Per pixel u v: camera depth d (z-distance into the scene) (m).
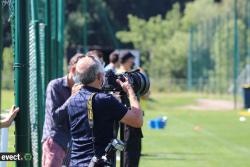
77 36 166.50
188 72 152.00
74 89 16.33
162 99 127.00
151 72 171.12
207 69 135.88
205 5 181.00
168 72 169.50
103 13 149.88
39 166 23.36
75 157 15.59
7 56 24.61
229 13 126.50
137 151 24.50
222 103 113.56
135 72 17.77
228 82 123.38
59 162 20.94
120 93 17.09
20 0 16.12
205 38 137.25
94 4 171.12
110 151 15.38
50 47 26.38
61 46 33.22
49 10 26.44
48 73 26.17
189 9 183.12
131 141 24.38
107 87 17.08
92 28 171.50
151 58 173.50
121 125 17.88
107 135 15.51
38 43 23.42
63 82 20.98
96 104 15.43
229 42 124.25
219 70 129.00
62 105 20.67
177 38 171.75
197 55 142.62
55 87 20.91
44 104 25.67
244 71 113.62
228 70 123.69
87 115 15.48
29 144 16.23
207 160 37.19
